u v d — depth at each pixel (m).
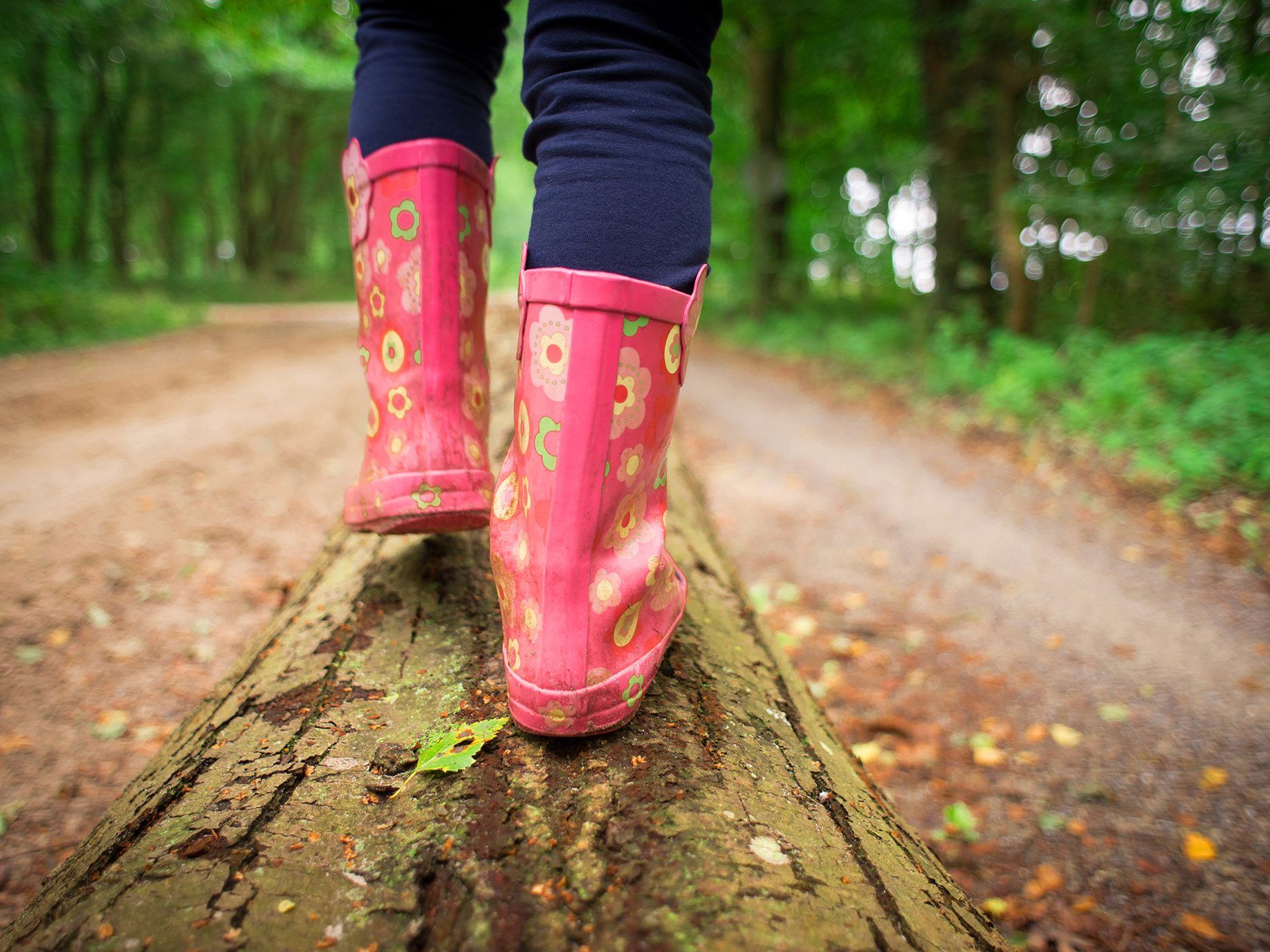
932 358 8.65
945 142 8.93
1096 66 7.14
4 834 2.02
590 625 0.89
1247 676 2.96
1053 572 3.96
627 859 0.75
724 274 17.30
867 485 5.43
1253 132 5.99
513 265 21.83
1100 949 1.75
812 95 15.40
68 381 7.39
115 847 0.81
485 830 0.79
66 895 0.75
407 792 0.86
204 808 0.85
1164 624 3.39
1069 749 2.57
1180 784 2.36
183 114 19.23
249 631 3.20
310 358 9.99
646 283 0.87
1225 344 6.27
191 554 3.82
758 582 3.99
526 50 0.96
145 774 1.04
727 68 15.66
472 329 1.20
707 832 0.79
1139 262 8.04
